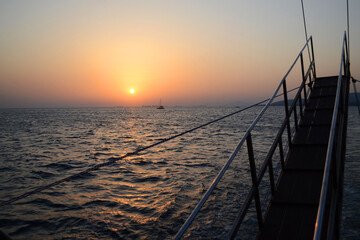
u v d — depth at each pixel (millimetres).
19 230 7879
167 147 25781
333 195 3355
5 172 15484
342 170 4488
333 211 3125
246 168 14641
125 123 72188
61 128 54344
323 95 7352
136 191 11477
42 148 26188
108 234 7547
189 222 2064
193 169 15516
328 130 5633
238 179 12438
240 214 2809
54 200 10383
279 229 3350
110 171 15375
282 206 3734
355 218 8234
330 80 8344
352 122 55062
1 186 12578
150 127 56875
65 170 16125
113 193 11219
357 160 16438
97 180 13367
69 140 33375
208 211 8852
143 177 13883
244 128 49531
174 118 101250
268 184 10984
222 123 66312
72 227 8016
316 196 3834
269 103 3908
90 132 45156
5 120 87375
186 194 10805
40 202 10164
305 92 6938
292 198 3854
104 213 9031
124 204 9867
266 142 26359
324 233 3139
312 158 4781
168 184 12430
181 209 9195
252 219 7988
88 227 8008
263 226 3412
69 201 10266
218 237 7137
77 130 49219
